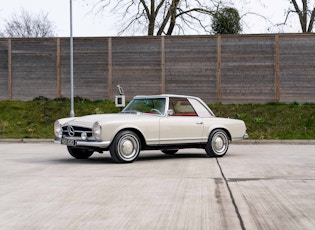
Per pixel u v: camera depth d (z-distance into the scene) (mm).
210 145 12516
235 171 9656
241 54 22344
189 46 22578
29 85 23375
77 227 5168
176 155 13516
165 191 7312
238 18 27266
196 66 22562
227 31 27453
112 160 11977
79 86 23188
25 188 7613
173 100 12109
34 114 22047
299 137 19391
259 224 5305
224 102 22484
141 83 22844
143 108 12141
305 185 7891
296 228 5141
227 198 6762
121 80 22953
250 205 6301
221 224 5297
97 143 10703
